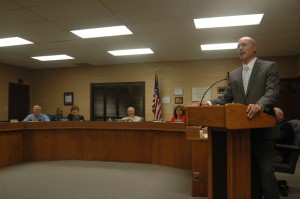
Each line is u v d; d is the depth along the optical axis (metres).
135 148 4.83
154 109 6.94
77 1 3.47
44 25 4.38
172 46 5.71
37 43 5.46
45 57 6.80
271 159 1.57
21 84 8.08
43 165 4.62
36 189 3.18
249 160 1.37
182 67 7.25
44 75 8.35
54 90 8.24
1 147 4.51
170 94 7.28
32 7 3.65
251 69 1.74
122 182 3.49
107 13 3.88
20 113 7.98
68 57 6.82
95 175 3.88
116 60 7.23
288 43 5.49
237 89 1.78
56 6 3.62
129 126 4.77
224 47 5.81
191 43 5.46
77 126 5.02
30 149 5.02
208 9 3.73
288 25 4.39
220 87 6.93
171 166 4.44
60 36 4.99
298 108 6.40
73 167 4.44
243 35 4.91
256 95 1.67
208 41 5.30
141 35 4.92
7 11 3.77
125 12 3.84
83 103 7.99
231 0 3.44
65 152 5.12
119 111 7.70
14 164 4.73
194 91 7.12
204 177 2.89
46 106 8.27
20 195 2.95
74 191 3.09
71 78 8.13
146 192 3.05
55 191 3.10
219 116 1.26
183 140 4.30
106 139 5.00
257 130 1.59
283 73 6.60
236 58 6.89
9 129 4.60
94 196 2.91
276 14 3.91
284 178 3.75
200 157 2.90
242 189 1.35
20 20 4.14
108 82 7.80
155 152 4.70
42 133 5.08
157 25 4.38
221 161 1.45
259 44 5.56
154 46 5.71
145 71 7.52
